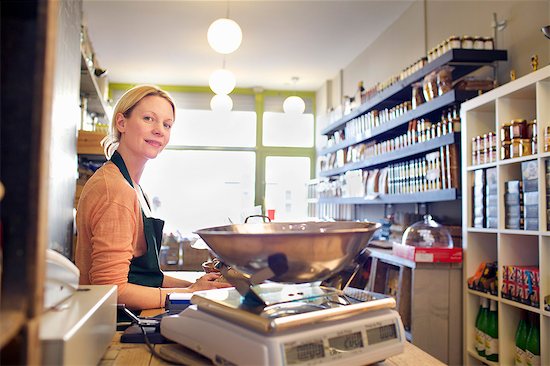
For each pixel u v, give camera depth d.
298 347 0.71
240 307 0.80
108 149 1.68
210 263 1.53
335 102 6.62
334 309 0.80
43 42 0.52
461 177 2.80
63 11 1.58
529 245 2.34
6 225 0.51
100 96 3.97
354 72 5.88
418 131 3.31
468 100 2.68
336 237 0.74
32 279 0.51
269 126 7.51
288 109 6.12
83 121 3.76
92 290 0.90
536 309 2.03
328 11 4.45
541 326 2.00
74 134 1.90
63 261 0.78
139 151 1.55
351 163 4.73
